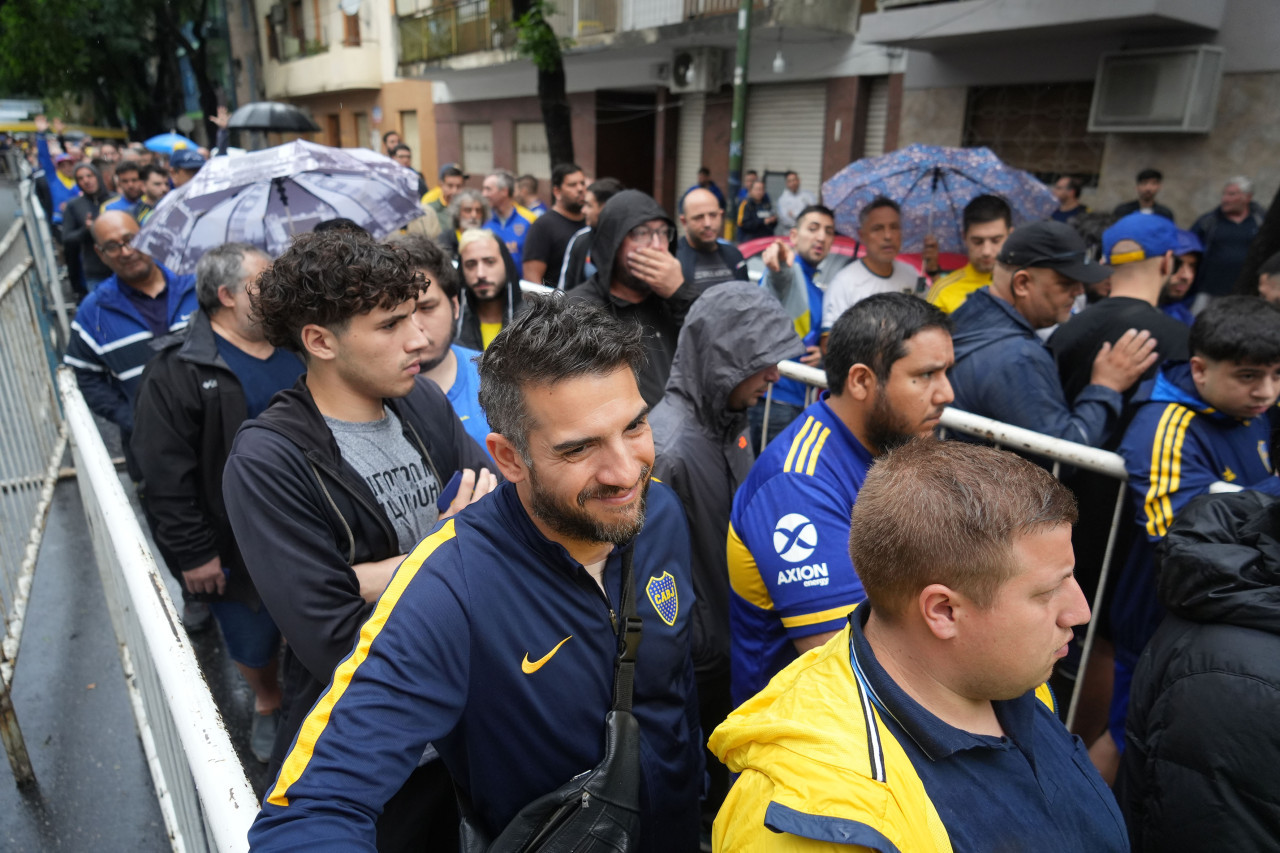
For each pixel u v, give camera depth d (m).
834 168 12.80
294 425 1.63
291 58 25.61
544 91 11.02
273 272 1.67
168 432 2.55
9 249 5.02
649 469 1.18
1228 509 1.58
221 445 2.63
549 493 1.13
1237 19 8.07
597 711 1.25
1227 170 8.30
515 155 19.25
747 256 7.55
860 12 11.99
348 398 1.72
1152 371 2.65
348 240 1.64
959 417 2.52
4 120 22.62
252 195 3.76
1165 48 8.20
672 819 1.39
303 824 0.95
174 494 2.57
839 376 1.79
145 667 1.97
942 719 1.04
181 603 3.71
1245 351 1.94
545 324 1.11
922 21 9.57
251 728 2.96
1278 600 1.41
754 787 1.02
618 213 3.05
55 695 3.03
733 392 2.15
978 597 0.98
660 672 1.36
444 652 1.12
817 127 13.12
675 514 1.48
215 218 3.68
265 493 1.54
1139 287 2.90
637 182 17.89
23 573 3.03
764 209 12.07
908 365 1.67
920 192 5.41
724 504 2.18
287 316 1.65
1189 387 2.14
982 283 3.88
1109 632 2.51
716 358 2.11
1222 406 2.05
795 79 13.18
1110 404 2.52
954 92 10.63
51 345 4.98
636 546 1.38
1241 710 1.38
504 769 1.22
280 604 1.53
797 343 2.12
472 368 2.62
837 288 4.41
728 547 1.90
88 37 23.67
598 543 1.18
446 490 1.66
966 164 5.13
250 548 1.55
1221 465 2.11
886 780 0.96
